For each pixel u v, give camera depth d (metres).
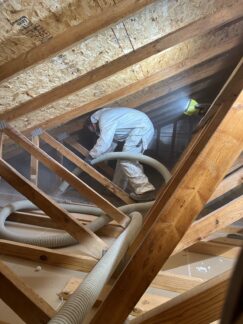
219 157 0.62
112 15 1.14
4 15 1.07
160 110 4.28
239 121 0.61
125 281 0.70
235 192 3.22
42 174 4.18
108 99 2.38
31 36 1.18
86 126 3.38
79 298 0.92
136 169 2.94
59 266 1.82
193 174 0.64
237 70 1.07
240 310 0.32
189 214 0.66
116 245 1.55
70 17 1.13
